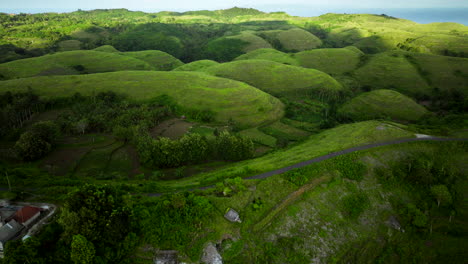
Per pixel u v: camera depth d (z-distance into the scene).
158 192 68.75
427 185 75.88
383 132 97.62
